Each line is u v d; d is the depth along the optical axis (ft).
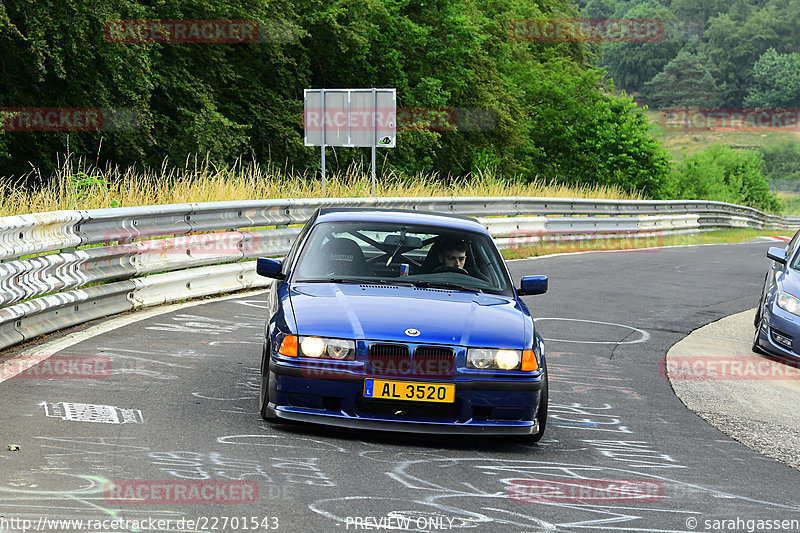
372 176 88.43
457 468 22.90
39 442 22.22
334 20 132.46
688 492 22.31
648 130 215.72
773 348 43.37
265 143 127.24
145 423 24.67
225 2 113.19
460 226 31.17
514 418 25.23
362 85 146.82
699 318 55.26
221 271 50.70
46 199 49.70
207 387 29.53
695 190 349.41
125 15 95.14
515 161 185.78
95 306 40.37
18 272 32.45
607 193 131.54
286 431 25.09
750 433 29.78
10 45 91.71
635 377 37.52
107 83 95.91
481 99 168.45
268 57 129.39
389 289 28.02
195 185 62.85
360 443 24.66
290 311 26.03
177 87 110.22
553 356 40.81
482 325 25.76
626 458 25.29
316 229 30.50
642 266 84.02
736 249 115.85
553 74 214.48
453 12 158.61
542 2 257.96
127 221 42.45
